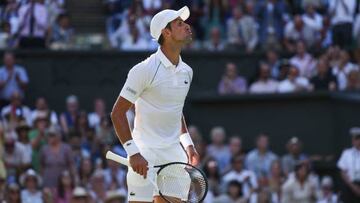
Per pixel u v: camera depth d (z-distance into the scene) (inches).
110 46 2036.2
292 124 1935.3
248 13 2065.7
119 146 1686.8
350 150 1679.4
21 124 1611.7
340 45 2058.3
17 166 1589.6
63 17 2030.0
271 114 1935.3
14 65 1893.5
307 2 2138.3
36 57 1951.3
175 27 814.5
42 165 1590.8
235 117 1930.4
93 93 1969.7
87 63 1969.7
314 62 1993.1
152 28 820.6
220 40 2060.8
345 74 1964.8
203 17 2101.4
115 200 1470.2
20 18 1958.7
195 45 2057.1
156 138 828.0
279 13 2076.8
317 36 2069.4
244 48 2033.7
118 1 2090.3
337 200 1652.3
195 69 1996.8
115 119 813.2
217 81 2003.0
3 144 1579.7
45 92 1955.0
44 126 1643.7
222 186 1594.5
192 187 826.2
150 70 813.2
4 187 1454.2
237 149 1701.5
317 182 1643.7
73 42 2030.0
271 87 1951.3
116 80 1977.1
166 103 822.5
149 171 821.2
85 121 1748.3
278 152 1936.5
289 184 1608.0
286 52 2017.7
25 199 1471.5
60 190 1535.4
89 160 1593.3
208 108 1927.9
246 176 1621.6
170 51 818.8
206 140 1925.4
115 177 1569.9
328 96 1927.9
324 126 1932.8
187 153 854.5
